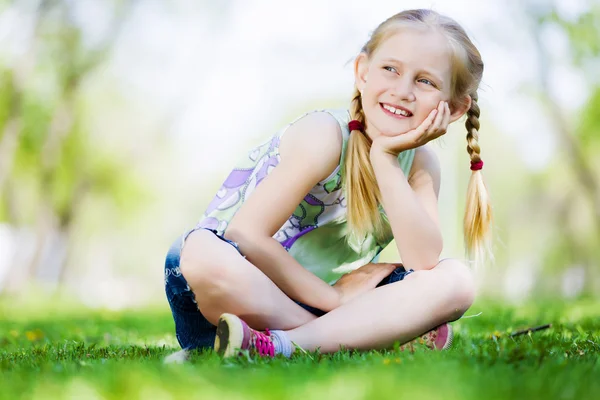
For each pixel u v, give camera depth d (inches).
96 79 1095.0
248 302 138.7
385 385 94.5
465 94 162.9
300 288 148.3
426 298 142.6
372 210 158.6
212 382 101.5
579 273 1653.5
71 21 1023.0
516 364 117.1
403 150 156.4
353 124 158.6
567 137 1059.9
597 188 1090.7
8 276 1083.3
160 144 1259.2
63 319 410.9
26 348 195.0
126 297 1631.4
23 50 997.8
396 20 158.7
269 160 158.7
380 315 141.6
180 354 140.8
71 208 1187.9
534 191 1600.6
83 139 1156.5
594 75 1015.6
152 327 319.0
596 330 225.5
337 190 158.6
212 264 138.6
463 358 119.4
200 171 1729.8
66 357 147.9
